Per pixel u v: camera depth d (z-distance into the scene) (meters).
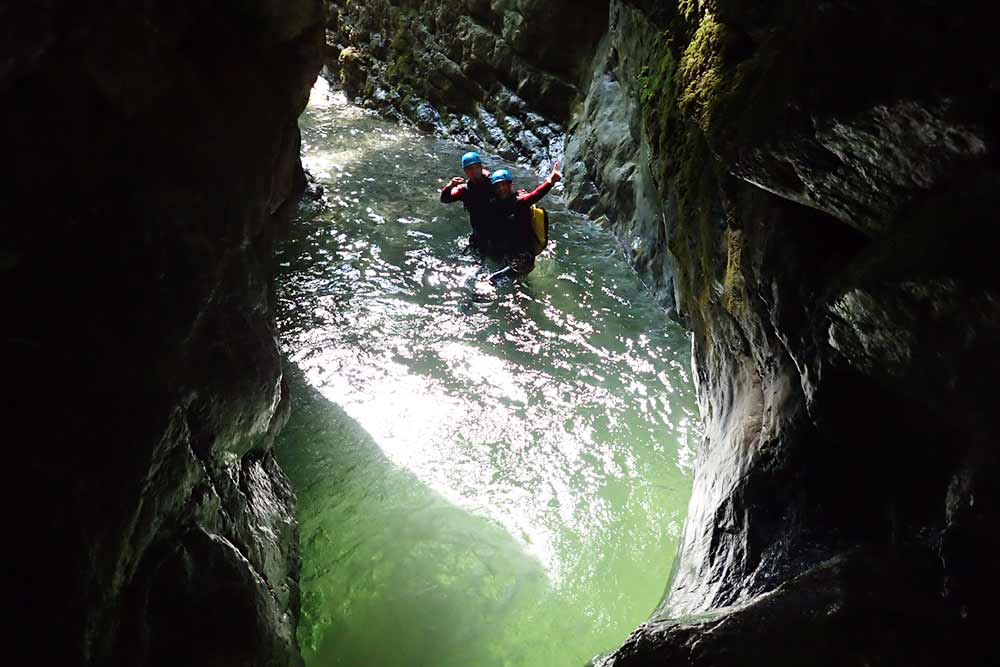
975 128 1.43
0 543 1.84
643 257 5.97
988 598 1.64
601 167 7.01
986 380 1.51
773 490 2.48
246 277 2.82
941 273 1.50
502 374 4.91
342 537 3.60
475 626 3.18
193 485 2.47
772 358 2.63
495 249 6.16
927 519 1.90
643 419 4.49
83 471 1.99
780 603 1.97
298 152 3.50
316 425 4.41
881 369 1.85
